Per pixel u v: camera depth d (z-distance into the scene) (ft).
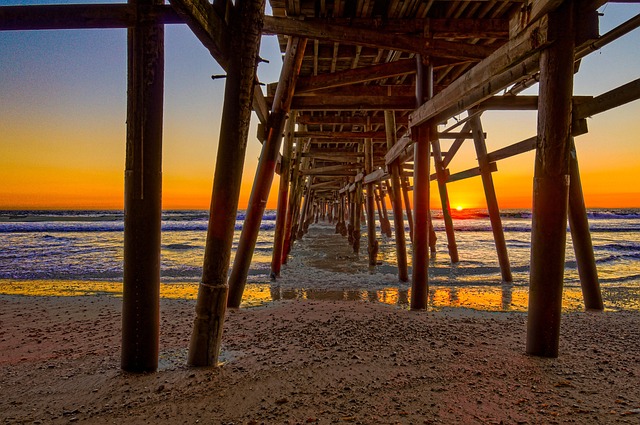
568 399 7.61
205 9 6.88
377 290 23.30
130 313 8.61
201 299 9.09
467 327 12.94
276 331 12.50
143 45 7.91
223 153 8.52
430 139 16.28
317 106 18.39
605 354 10.08
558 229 9.24
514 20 9.48
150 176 8.21
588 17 8.44
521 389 8.05
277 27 14.83
